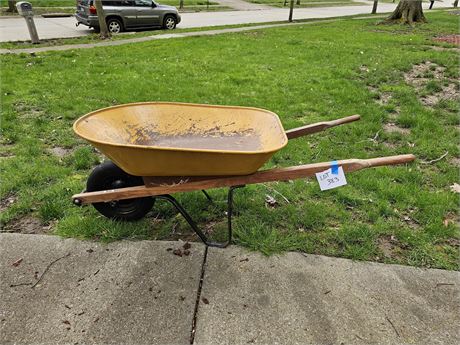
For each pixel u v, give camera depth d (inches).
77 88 255.1
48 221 119.0
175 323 85.2
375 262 104.7
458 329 85.5
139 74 293.0
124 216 116.3
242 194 134.3
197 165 95.0
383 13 891.4
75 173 148.9
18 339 80.9
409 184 142.1
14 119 199.9
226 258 104.6
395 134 186.2
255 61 337.7
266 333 83.4
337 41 436.1
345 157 163.8
